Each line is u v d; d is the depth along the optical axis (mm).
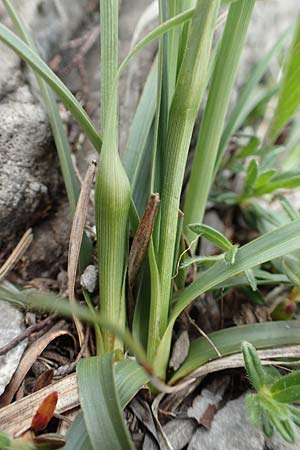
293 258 137
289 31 190
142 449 124
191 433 128
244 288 151
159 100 114
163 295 121
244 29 117
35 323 141
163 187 112
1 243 154
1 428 114
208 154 135
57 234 163
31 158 155
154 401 130
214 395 135
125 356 132
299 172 171
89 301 130
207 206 188
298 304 156
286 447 118
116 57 113
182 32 115
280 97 166
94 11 202
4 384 124
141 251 121
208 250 168
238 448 120
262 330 132
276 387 112
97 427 96
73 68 186
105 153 95
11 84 156
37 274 161
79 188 155
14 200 150
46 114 160
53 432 122
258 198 195
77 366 112
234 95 212
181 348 136
